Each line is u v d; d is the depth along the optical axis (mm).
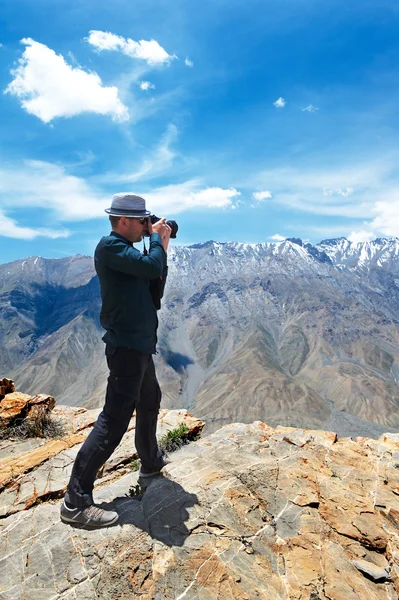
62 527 2439
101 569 2154
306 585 2203
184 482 2848
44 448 3613
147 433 2826
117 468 3430
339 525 2590
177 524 2447
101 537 2348
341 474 3107
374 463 3297
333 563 2342
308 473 3020
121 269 2344
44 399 4387
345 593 2178
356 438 3838
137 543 2303
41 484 3057
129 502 2637
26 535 2412
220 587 2119
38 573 2150
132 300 2404
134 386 2488
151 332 2529
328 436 3820
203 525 2457
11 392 4645
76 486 2447
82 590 2057
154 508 2551
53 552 2260
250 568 2242
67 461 3400
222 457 3182
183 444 3682
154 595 2057
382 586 2270
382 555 2475
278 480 2875
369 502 2828
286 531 2504
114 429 2486
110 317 2445
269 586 2172
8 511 2760
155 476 2953
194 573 2170
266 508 2643
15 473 3195
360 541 2510
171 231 2709
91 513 2416
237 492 2715
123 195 2451
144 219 2510
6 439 3947
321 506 2715
